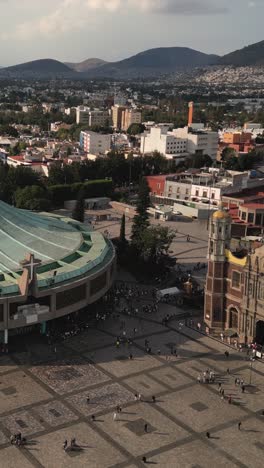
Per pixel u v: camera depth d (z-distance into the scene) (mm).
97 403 118812
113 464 99812
